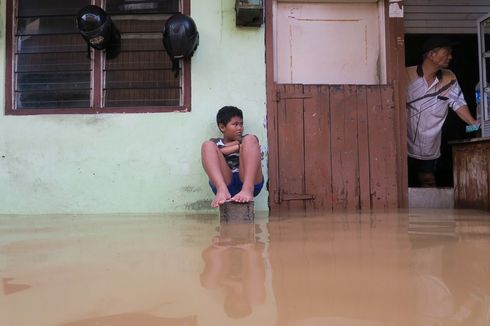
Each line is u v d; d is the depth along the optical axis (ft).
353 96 12.85
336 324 2.66
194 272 4.08
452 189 13.15
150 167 12.65
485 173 11.44
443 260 4.45
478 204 11.81
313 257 4.72
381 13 13.57
